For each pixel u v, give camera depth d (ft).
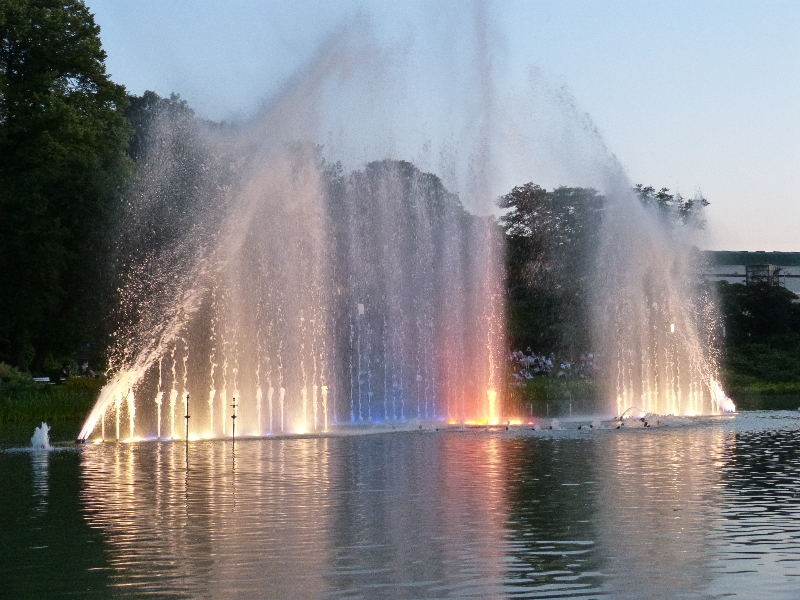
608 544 51.98
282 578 45.19
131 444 112.78
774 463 87.40
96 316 203.51
